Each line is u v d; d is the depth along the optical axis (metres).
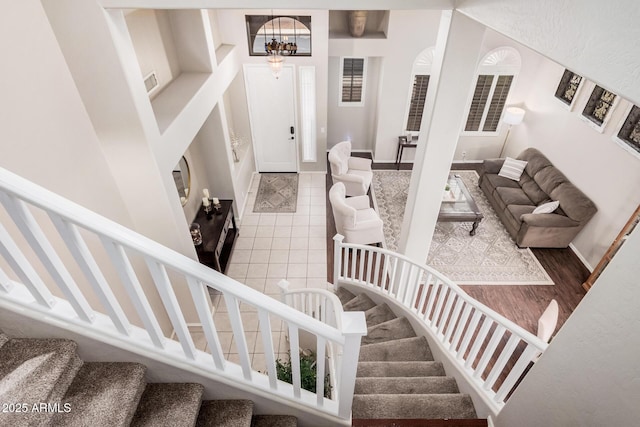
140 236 1.39
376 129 8.34
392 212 7.05
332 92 8.34
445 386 3.02
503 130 8.28
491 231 6.52
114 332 1.63
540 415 1.81
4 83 2.11
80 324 1.58
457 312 3.09
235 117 7.17
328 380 3.06
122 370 1.65
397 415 2.66
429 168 3.53
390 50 7.15
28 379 1.42
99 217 1.32
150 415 1.68
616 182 5.23
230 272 5.61
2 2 2.12
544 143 7.01
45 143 2.44
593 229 5.61
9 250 1.32
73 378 1.60
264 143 7.61
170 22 4.39
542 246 6.03
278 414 2.01
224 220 5.45
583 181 5.91
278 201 7.14
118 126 3.02
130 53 2.85
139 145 3.13
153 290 3.88
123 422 1.49
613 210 5.26
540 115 7.17
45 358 1.49
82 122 2.87
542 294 5.31
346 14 7.38
